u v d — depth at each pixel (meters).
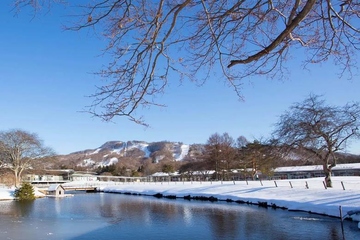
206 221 23.53
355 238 16.03
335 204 23.55
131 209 33.09
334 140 31.30
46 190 57.75
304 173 66.06
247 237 17.84
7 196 49.38
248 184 44.50
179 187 53.16
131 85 4.47
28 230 22.03
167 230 21.03
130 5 4.14
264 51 3.89
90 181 91.62
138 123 4.61
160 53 4.37
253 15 4.57
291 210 25.94
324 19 4.69
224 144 76.44
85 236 20.00
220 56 4.83
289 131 31.95
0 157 66.31
